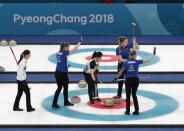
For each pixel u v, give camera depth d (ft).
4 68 150.41
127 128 102.17
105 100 117.70
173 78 144.36
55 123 104.83
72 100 119.55
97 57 117.60
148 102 120.47
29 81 139.33
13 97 124.36
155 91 130.62
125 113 111.24
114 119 107.55
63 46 114.62
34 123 104.83
